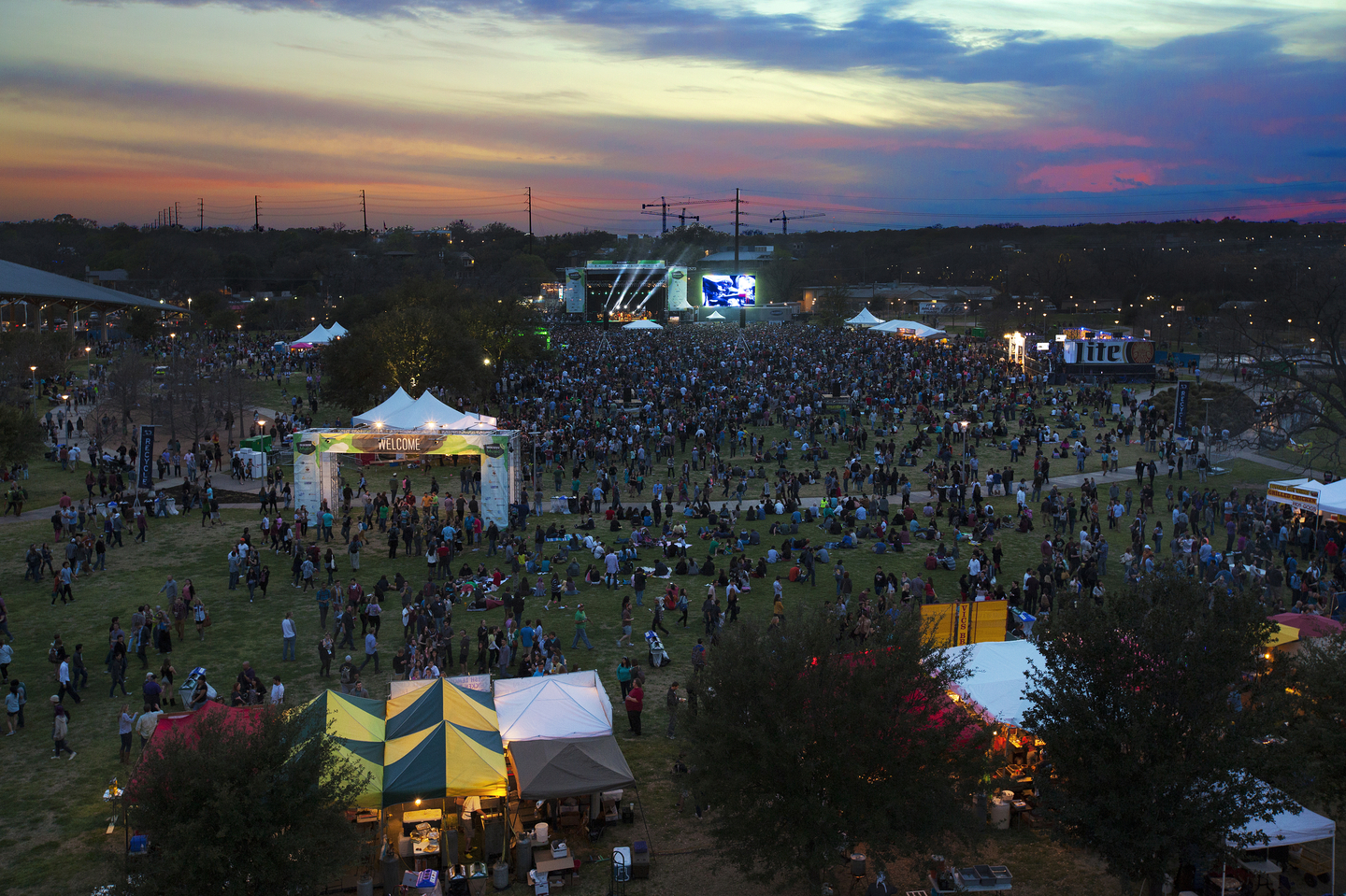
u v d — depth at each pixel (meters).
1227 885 16.92
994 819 19.67
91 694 25.66
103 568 36.06
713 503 46.91
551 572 36.09
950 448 54.00
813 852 15.67
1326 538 36.56
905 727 15.98
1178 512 39.75
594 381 76.19
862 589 34.84
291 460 54.53
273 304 155.88
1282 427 55.69
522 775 18.17
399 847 18.22
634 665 25.58
